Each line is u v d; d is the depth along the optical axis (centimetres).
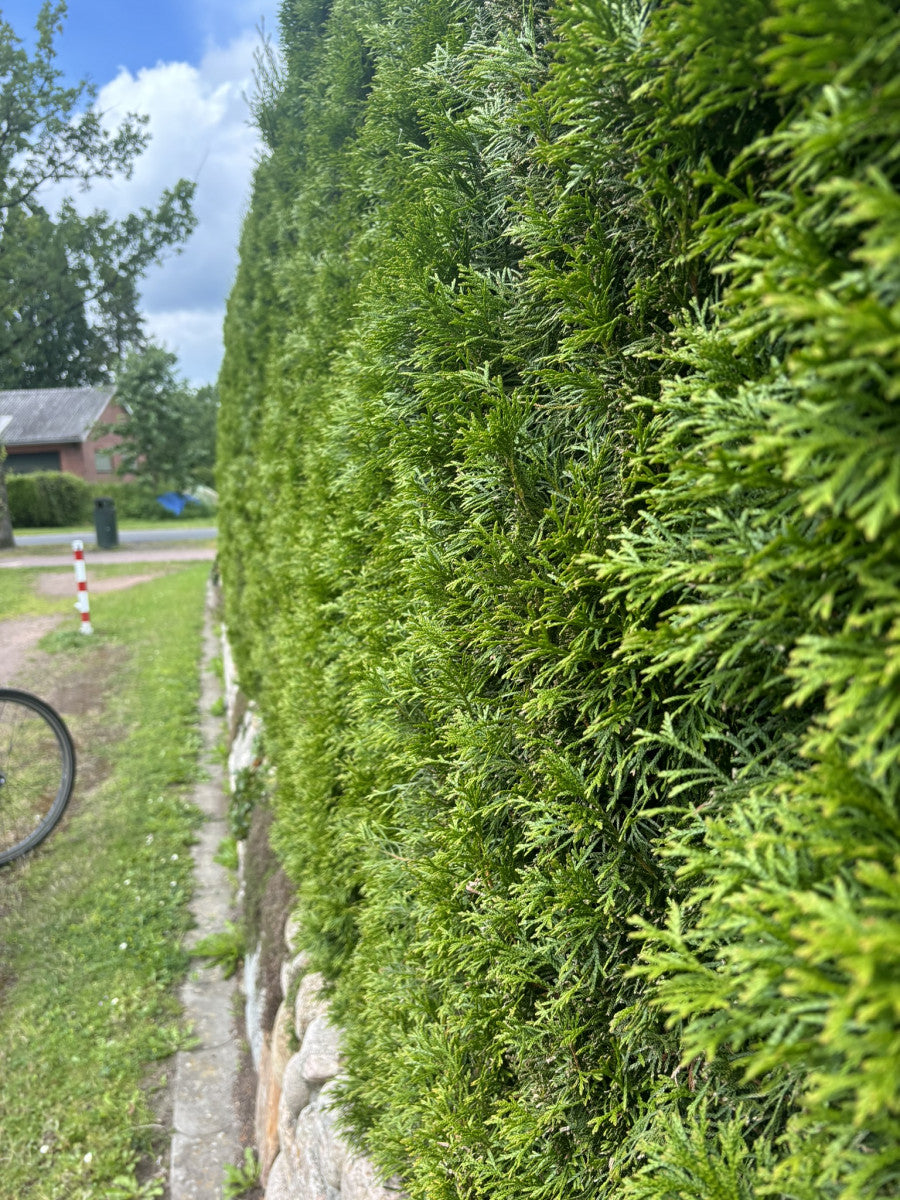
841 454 66
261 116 543
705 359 83
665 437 85
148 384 3319
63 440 3506
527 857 141
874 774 60
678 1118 91
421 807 180
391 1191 180
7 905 463
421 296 156
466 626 144
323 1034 247
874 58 58
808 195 80
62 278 2069
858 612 69
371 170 245
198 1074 358
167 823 558
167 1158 317
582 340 110
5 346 2020
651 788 106
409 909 184
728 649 80
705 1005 71
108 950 427
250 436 661
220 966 427
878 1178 59
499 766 140
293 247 503
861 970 49
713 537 79
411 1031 169
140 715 769
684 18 74
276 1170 257
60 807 525
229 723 721
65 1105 334
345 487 246
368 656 204
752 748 93
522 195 152
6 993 396
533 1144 123
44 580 1527
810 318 68
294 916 276
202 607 1261
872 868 54
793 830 69
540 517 130
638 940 111
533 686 121
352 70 333
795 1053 60
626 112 99
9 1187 298
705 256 99
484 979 141
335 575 260
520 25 145
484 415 152
